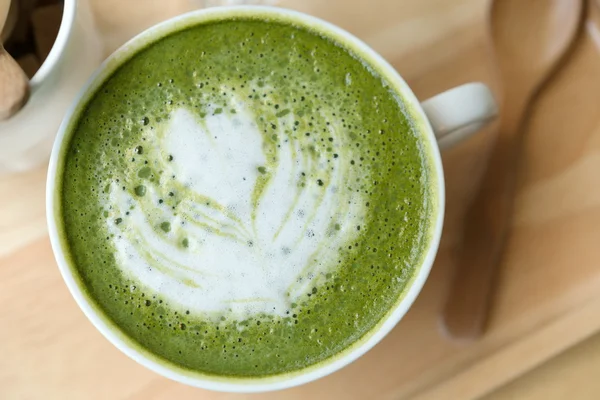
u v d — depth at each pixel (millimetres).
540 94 301
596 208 296
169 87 256
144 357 246
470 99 254
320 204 255
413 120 254
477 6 302
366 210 256
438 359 287
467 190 293
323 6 297
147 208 253
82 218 251
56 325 283
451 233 292
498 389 298
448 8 301
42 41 269
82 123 253
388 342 287
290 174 255
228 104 257
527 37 298
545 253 294
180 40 256
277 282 252
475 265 288
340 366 247
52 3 270
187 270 251
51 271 285
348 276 254
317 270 253
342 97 258
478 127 258
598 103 301
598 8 299
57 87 255
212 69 257
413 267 253
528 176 298
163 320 250
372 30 299
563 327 288
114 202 253
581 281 292
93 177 253
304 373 247
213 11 254
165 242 252
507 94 296
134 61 255
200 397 283
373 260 254
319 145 257
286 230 253
